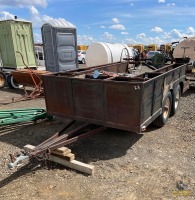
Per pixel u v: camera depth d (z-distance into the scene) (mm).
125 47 15289
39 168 3898
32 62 11992
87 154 4367
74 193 3291
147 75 5648
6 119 5375
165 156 4289
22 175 3719
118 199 3162
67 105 4621
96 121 4352
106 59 13547
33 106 7781
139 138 5059
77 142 4867
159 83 4652
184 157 4250
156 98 4621
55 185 3471
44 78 4766
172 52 11922
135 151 4484
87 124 4555
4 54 11617
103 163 4059
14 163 3031
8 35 11094
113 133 5305
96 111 4301
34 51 12023
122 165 3990
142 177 3648
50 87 4738
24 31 11406
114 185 3459
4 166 3973
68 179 3611
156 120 5367
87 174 3730
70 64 12094
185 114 6602
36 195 3258
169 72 5297
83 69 6496
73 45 12023
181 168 3885
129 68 8883
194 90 9930
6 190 3365
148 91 4062
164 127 5664
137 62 8969
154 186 3424
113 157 4266
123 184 3480
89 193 3287
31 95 8711
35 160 4098
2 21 11086
